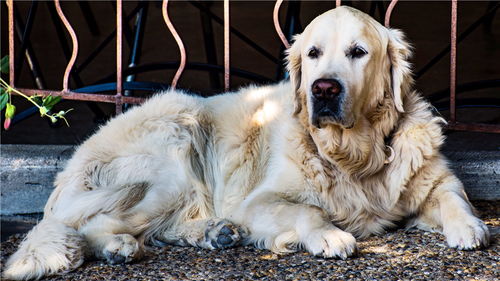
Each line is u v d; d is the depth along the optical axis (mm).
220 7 11469
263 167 4531
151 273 3846
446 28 9812
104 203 4281
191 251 4215
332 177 4281
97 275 3859
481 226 3926
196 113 4707
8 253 4430
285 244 4051
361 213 4273
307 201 4312
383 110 4184
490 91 7688
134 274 3844
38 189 5070
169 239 4383
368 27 4059
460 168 5043
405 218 4422
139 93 7891
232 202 4574
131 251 3990
